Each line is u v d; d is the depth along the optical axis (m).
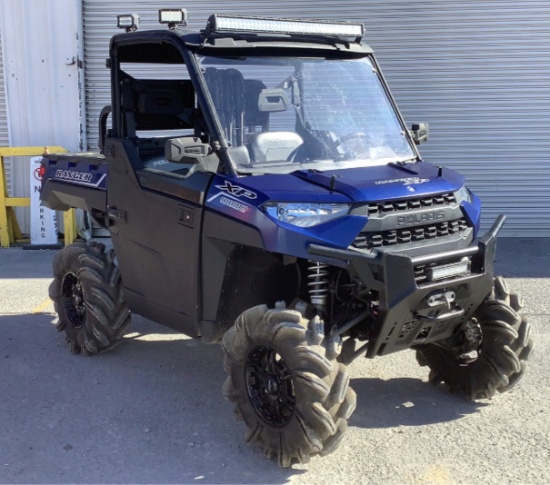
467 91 9.91
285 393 3.88
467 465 3.99
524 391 5.01
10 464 4.05
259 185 3.94
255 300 4.43
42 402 4.88
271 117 4.44
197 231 4.22
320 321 3.76
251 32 4.45
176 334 6.29
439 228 4.11
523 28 9.70
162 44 4.82
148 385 5.18
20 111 10.03
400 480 3.84
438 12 9.71
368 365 5.51
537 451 4.14
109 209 5.14
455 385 4.88
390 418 4.59
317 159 4.43
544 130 9.97
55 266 5.94
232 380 4.11
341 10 9.75
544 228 10.21
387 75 9.94
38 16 9.82
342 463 4.02
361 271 3.71
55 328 6.48
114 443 4.30
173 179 4.42
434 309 3.96
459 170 10.14
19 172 10.15
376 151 4.67
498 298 4.62
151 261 4.78
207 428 4.49
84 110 10.12
